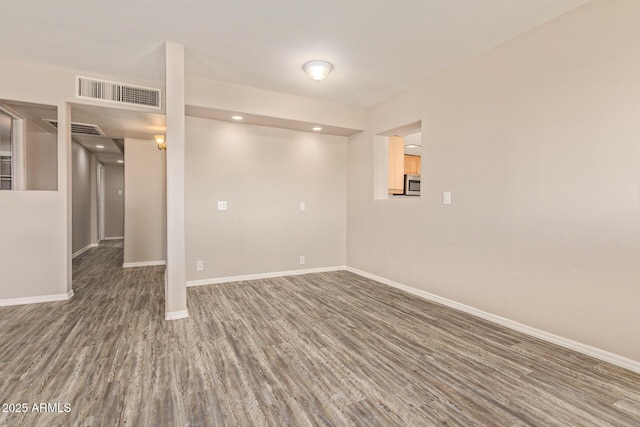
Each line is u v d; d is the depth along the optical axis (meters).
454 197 3.32
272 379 1.96
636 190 2.07
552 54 2.49
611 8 2.17
